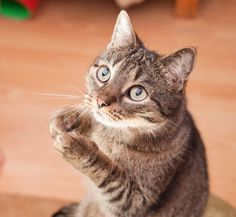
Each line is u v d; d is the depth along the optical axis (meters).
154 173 0.56
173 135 0.56
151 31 1.14
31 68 1.03
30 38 1.10
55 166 0.86
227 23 1.17
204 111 0.97
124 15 0.56
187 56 0.54
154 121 0.55
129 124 0.55
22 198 0.80
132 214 0.57
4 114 0.94
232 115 0.97
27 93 0.98
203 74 1.04
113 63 0.56
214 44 1.12
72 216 0.73
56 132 0.55
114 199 0.55
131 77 0.54
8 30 1.12
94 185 0.56
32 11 1.14
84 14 1.17
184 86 0.56
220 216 0.76
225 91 1.01
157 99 0.55
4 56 1.05
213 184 0.85
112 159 0.55
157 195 0.57
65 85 1.00
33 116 0.94
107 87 0.55
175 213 0.60
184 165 0.59
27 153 0.88
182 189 0.59
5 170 0.85
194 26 1.16
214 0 1.24
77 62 1.05
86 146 0.52
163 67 0.55
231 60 1.08
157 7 1.20
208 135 0.93
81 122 0.57
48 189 0.83
